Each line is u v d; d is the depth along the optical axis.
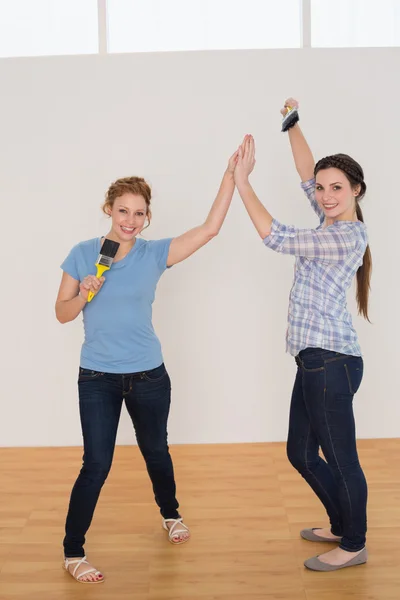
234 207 3.59
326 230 2.20
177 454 3.55
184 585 2.21
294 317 2.26
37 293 3.64
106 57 3.53
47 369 3.68
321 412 2.22
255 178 3.57
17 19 3.70
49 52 3.71
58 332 3.66
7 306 3.65
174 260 2.38
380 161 3.57
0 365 3.69
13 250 3.62
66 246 3.62
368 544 2.46
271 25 3.71
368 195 3.59
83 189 3.59
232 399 3.71
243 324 3.67
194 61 3.53
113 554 2.42
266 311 3.66
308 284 2.24
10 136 3.57
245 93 3.54
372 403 3.73
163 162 3.57
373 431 3.74
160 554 2.42
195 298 3.65
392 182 3.58
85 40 3.71
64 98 3.55
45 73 3.54
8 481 3.16
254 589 2.18
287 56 3.53
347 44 3.74
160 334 3.67
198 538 2.54
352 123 3.55
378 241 3.62
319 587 2.18
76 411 3.71
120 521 2.70
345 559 2.29
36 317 3.65
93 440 2.26
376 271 3.63
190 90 3.54
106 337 2.31
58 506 2.86
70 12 3.70
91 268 2.34
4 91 3.55
